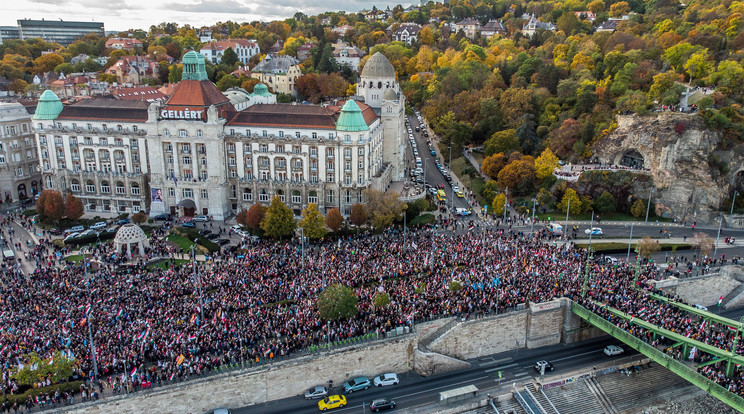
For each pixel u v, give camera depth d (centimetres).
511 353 12450
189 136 18450
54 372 9212
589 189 19462
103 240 16450
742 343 11138
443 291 12438
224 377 10150
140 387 9694
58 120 19525
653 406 11256
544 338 12719
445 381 11375
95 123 19362
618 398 11344
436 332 11956
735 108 19938
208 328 10738
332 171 18575
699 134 18762
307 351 10888
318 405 10438
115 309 11175
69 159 19738
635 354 12381
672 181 18962
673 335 10994
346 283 12575
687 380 11150
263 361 10525
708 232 17812
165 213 19038
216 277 12838
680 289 13912
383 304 11469
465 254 14125
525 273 13275
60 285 12250
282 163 18762
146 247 15650
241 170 19075
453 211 18888
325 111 18938
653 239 16838
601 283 13012
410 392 10981
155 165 18925
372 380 11362
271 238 16238
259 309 11406
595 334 13125
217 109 18750
